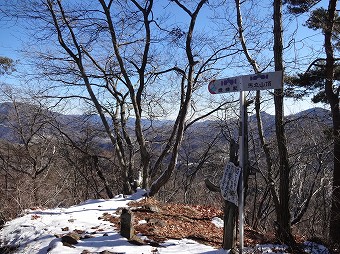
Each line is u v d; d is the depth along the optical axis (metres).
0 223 7.82
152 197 10.36
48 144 18.47
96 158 15.09
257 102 10.38
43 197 13.90
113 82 14.43
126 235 6.32
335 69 12.02
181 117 10.70
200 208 9.72
